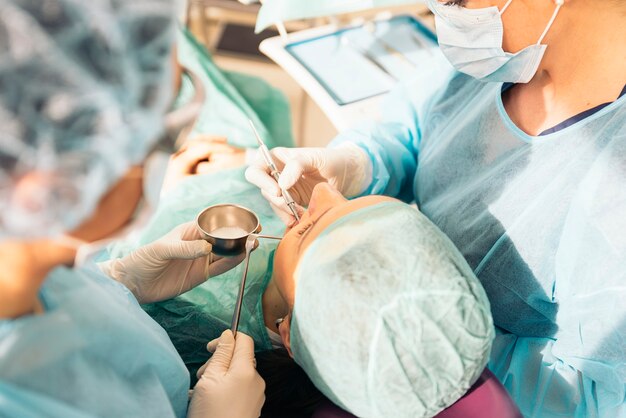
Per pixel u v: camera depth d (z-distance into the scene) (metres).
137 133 0.52
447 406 0.84
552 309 1.17
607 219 0.98
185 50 1.89
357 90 1.81
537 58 1.07
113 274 1.14
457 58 1.15
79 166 0.50
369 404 0.80
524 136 1.16
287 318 0.96
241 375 0.96
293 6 1.72
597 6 0.99
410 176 1.60
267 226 1.43
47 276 0.66
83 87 0.48
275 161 1.38
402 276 0.77
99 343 0.70
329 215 0.91
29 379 0.62
